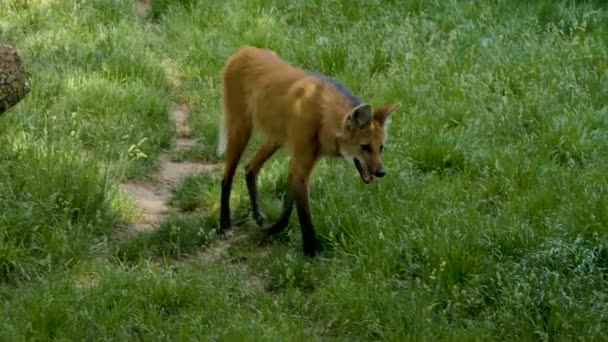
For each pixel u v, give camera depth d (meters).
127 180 12.05
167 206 11.52
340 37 15.80
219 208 11.32
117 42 15.67
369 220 10.18
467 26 15.74
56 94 13.67
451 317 8.76
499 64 14.12
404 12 16.80
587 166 11.36
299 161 9.93
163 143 13.12
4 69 11.04
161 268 9.66
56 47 15.40
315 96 9.86
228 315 8.56
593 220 9.69
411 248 9.58
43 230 9.81
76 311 8.39
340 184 11.06
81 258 9.62
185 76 15.38
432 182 11.24
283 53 15.50
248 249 10.30
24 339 7.95
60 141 11.91
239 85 10.76
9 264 9.23
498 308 8.71
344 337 8.47
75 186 10.59
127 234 10.59
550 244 9.37
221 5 17.38
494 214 10.57
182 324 8.31
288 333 8.27
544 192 10.52
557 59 14.14
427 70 14.25
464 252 9.24
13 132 11.91
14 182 10.53
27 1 16.81
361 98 13.79
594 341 8.14
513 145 12.04
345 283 9.02
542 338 8.22
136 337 8.29
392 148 12.07
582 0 16.88
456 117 12.89
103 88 13.82
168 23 16.89
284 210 10.33
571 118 12.22
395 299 8.77
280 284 9.47
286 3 17.36
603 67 13.99
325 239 10.13
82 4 16.95
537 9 16.41
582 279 8.94
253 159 10.78
